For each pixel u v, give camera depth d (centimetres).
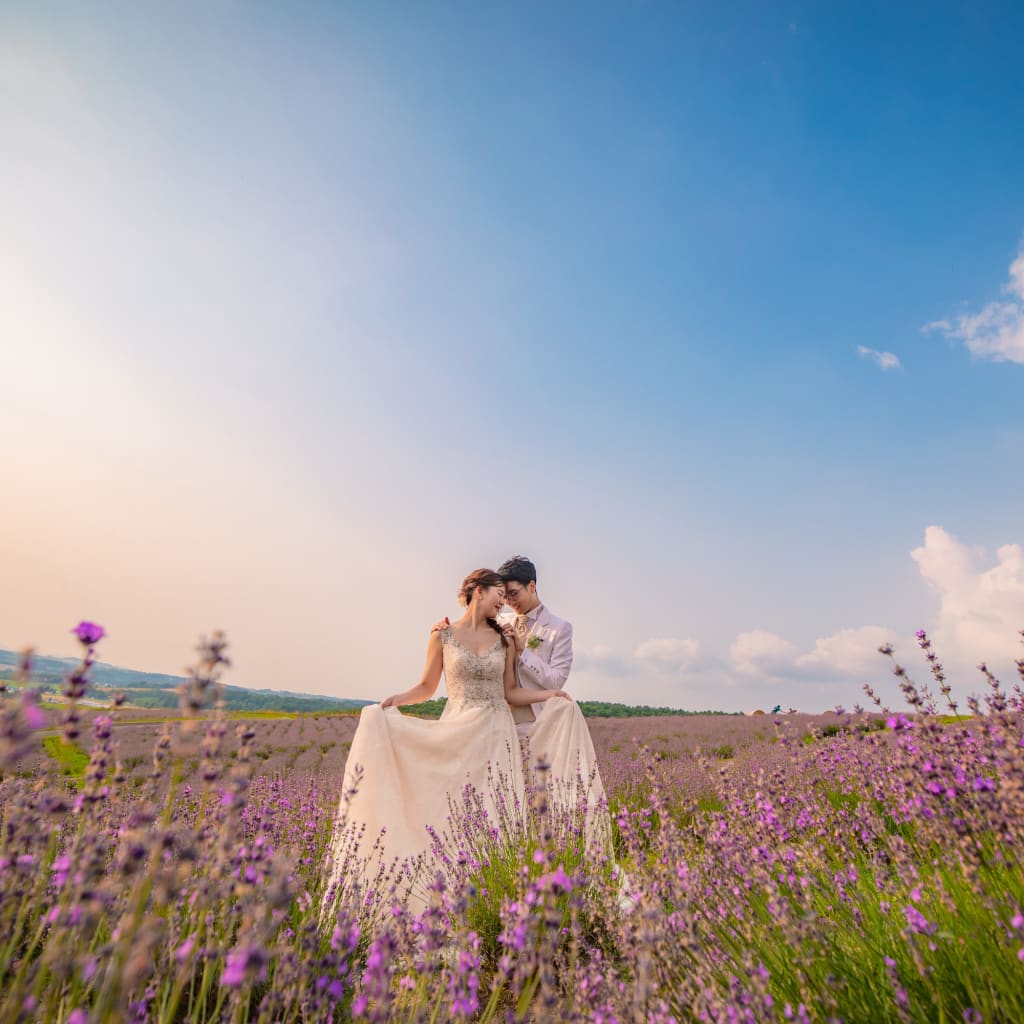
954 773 203
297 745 1923
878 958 209
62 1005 156
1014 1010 169
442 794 460
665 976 211
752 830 291
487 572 557
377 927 277
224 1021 177
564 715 514
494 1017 216
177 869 135
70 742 149
